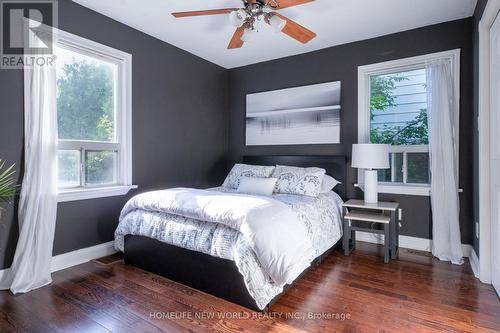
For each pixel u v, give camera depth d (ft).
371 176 10.09
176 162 12.00
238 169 12.28
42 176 7.41
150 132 10.86
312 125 12.37
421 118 10.50
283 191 10.69
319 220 8.69
